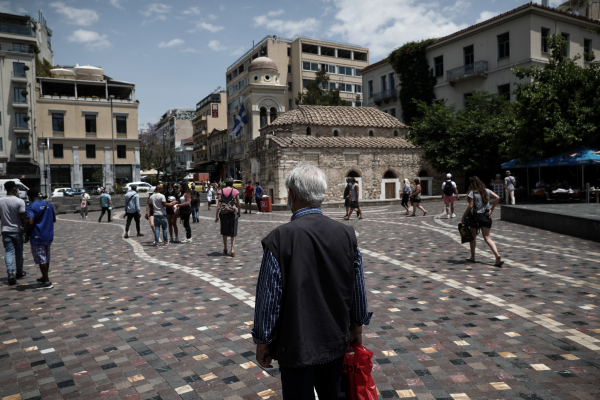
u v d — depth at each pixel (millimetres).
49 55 61562
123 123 51875
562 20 29219
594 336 4051
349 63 64188
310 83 48406
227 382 3338
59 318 5121
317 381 1976
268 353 1946
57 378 3480
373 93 41562
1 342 4355
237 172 57344
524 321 4523
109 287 6680
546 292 5633
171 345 4129
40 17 58156
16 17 47094
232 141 57406
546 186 22656
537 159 21797
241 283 6668
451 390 3109
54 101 48125
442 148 29969
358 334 2051
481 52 31266
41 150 47250
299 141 27891
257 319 1831
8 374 3586
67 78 51594
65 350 4082
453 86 33781
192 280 6977
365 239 11227
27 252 11148
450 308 5062
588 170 23656
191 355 3877
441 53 34562
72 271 8125
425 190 31469
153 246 11359
